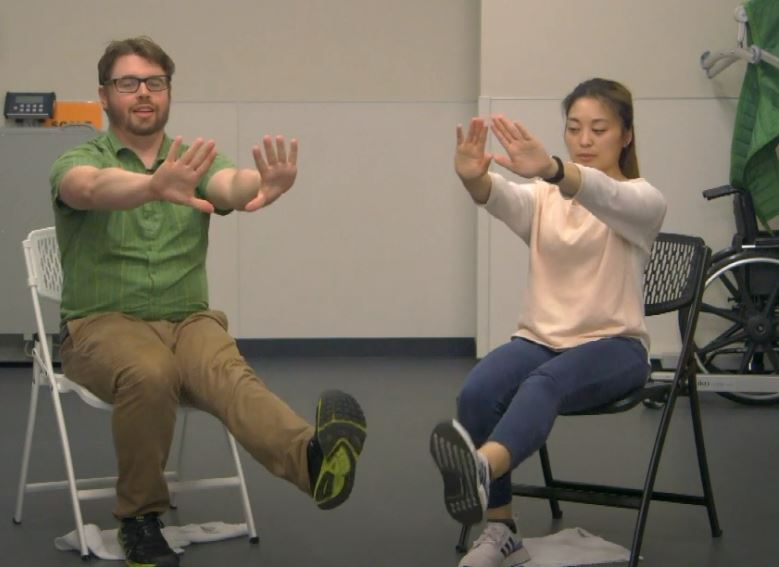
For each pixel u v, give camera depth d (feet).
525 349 8.20
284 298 19.57
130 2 19.17
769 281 15.08
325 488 6.97
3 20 19.06
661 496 9.14
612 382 7.82
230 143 19.27
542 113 17.88
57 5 19.11
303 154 19.39
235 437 7.68
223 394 7.79
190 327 8.51
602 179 7.62
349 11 19.29
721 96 17.74
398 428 13.62
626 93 8.54
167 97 8.73
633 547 7.93
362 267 19.56
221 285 19.52
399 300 19.60
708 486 9.09
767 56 15.15
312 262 19.53
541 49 17.84
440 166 19.43
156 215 8.65
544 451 9.27
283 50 19.29
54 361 18.26
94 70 19.20
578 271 8.23
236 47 19.25
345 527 9.53
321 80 19.34
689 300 8.63
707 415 14.48
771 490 10.75
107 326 8.32
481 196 8.21
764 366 15.94
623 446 12.69
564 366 7.60
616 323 8.13
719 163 17.80
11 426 13.73
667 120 17.80
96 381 8.20
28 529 9.45
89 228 8.50
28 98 18.65
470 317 19.60
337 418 6.77
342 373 17.79
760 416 14.40
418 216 19.48
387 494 10.62
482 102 17.93
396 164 19.42
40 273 9.37
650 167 17.87
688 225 17.87
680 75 17.75
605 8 17.74
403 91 19.39
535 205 8.45
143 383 7.86
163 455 8.14
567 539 8.96
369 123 19.38
